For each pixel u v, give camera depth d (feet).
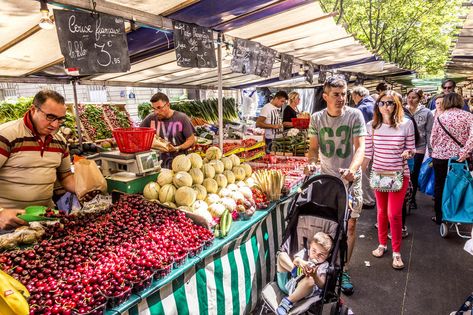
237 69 12.21
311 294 7.49
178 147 12.93
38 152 7.86
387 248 13.21
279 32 12.45
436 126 14.47
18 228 6.47
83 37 6.44
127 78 17.38
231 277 8.14
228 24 10.41
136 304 5.58
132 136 8.14
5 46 8.90
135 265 5.45
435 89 87.04
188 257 6.64
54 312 4.42
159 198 8.24
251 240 9.18
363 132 9.64
